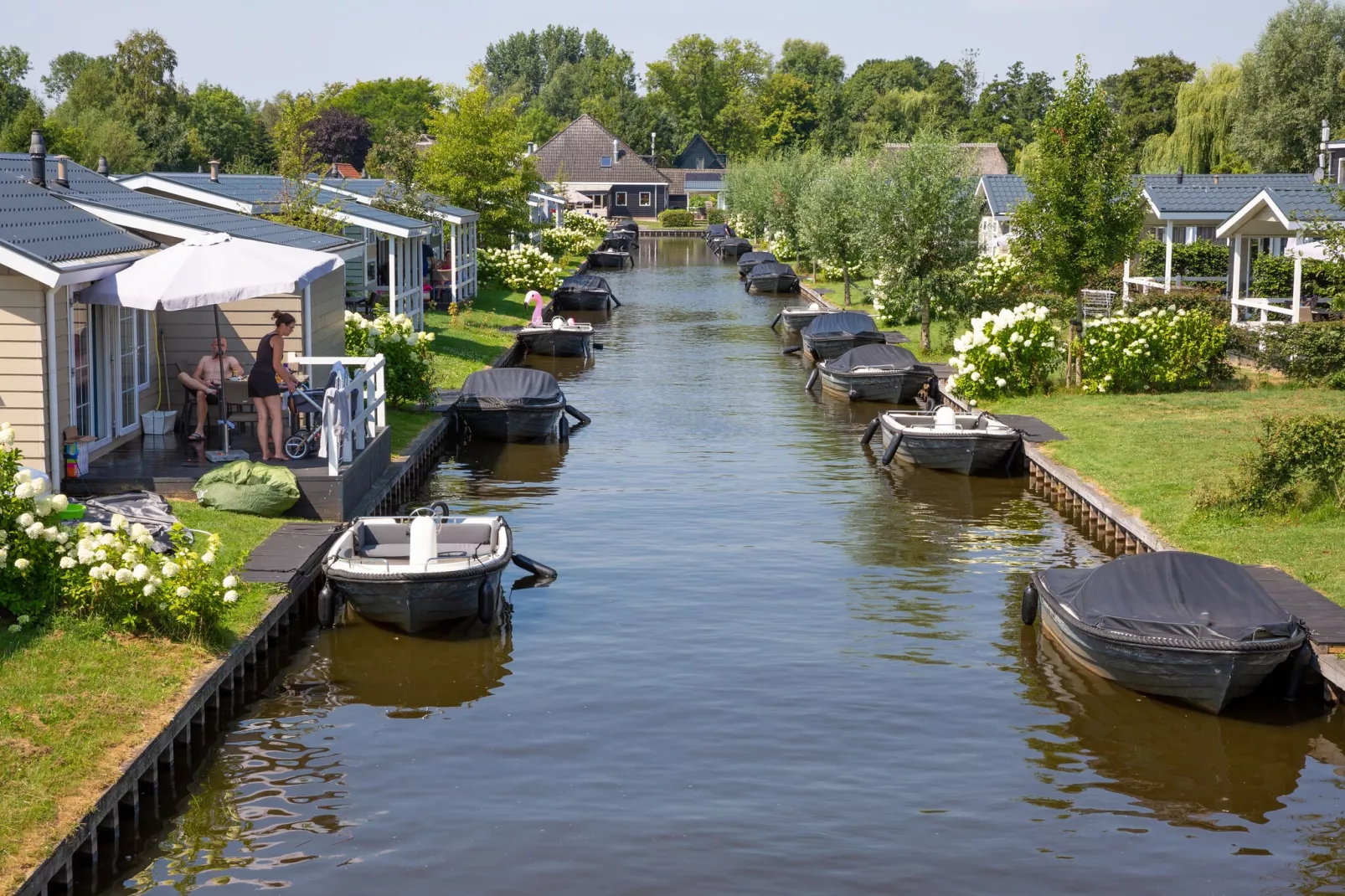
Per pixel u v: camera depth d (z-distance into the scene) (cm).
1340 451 1734
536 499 2156
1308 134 5856
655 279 6888
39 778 970
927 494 2206
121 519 1263
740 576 1719
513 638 1477
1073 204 2761
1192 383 2839
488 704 1287
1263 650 1227
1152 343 2794
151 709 1109
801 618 1551
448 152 5328
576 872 962
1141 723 1249
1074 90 2753
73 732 1044
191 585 1246
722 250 8594
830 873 962
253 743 1196
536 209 7738
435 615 1478
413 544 1482
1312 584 1474
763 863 977
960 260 3603
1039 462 2216
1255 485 1747
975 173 3778
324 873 962
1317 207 3153
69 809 943
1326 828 1044
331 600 1491
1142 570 1362
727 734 1212
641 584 1680
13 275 1561
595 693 1316
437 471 2395
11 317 1568
